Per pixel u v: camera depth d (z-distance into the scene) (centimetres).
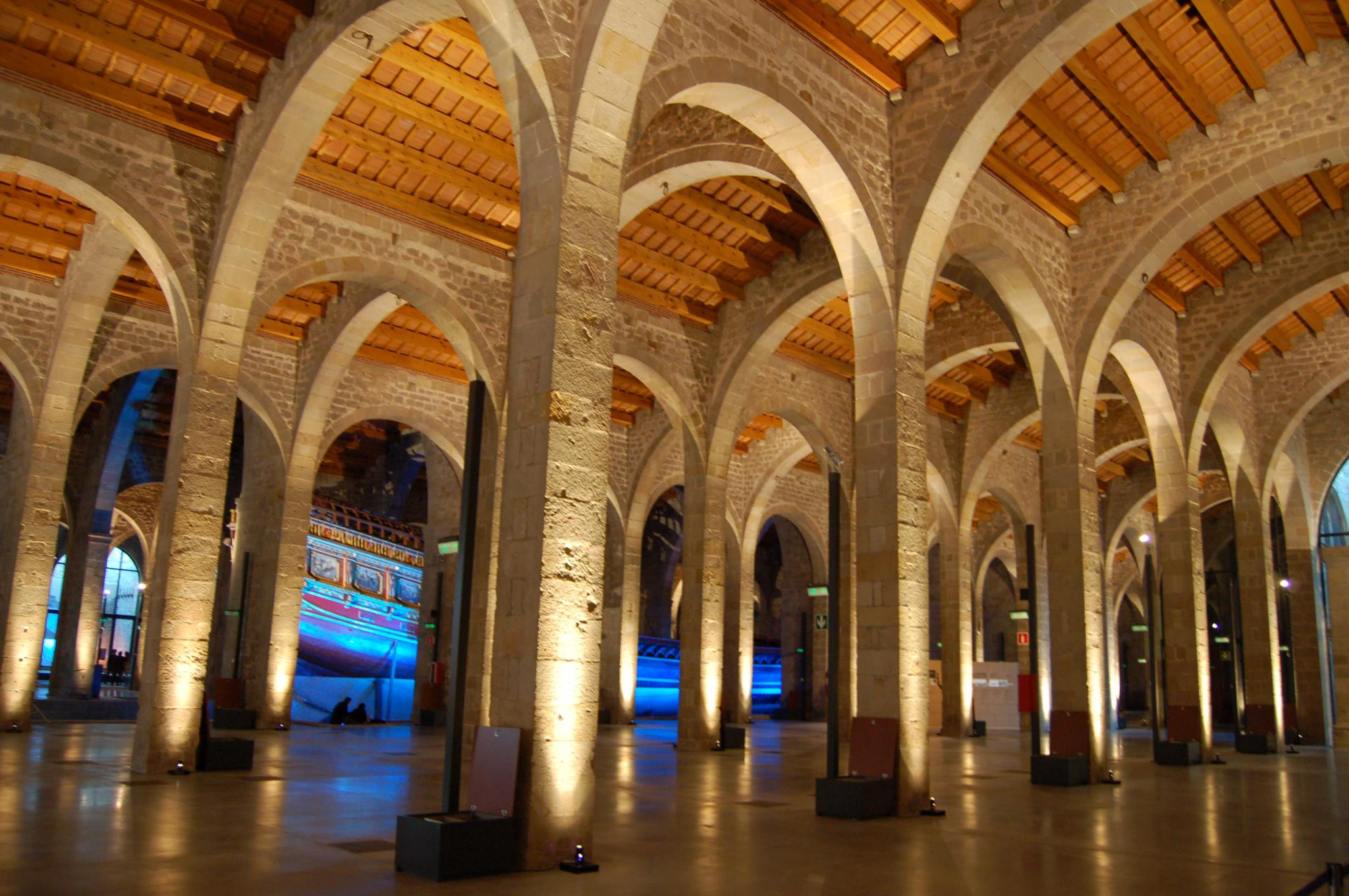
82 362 1630
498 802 689
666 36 984
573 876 664
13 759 1218
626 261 1720
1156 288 1805
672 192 1391
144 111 1223
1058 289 1523
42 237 1539
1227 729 3297
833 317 2059
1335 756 2005
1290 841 888
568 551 735
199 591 1197
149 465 2641
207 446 1221
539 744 700
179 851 696
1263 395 2214
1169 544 1853
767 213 1683
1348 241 1717
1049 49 1129
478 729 732
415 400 2106
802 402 2122
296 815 868
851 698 2103
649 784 1193
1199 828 963
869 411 1171
